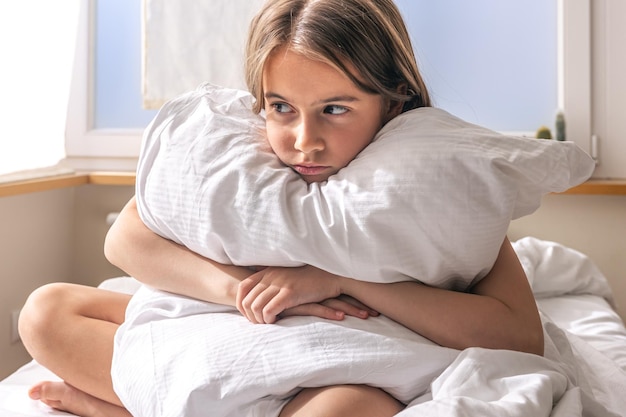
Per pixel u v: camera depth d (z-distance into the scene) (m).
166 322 0.96
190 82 2.36
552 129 2.23
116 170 2.41
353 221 0.87
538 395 0.78
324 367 0.83
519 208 0.93
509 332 0.92
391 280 0.91
